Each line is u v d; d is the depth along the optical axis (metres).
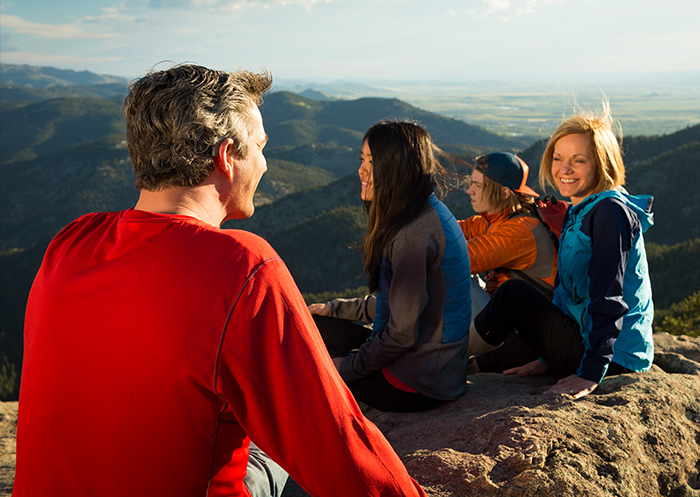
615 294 2.04
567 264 2.25
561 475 1.49
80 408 0.80
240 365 0.79
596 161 2.27
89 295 0.82
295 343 0.82
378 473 0.84
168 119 0.87
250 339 0.80
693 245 77.69
